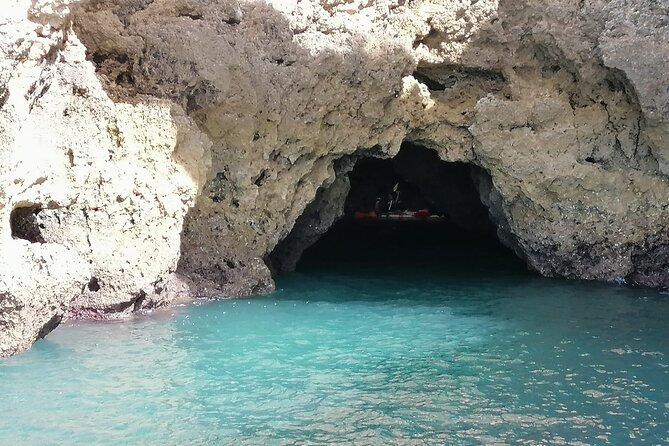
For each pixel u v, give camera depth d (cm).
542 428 680
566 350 919
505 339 969
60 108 942
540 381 804
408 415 705
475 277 1418
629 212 1295
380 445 640
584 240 1341
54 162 898
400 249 1809
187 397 738
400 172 2050
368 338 968
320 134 1246
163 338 942
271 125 1184
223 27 1161
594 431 674
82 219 988
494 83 1352
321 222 1439
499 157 1310
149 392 749
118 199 993
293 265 1481
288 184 1239
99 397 730
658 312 1118
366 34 1230
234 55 1140
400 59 1248
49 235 972
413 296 1240
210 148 1101
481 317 1086
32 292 779
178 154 1038
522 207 1372
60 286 813
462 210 2081
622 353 906
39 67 827
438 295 1248
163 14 1141
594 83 1267
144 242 1026
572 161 1287
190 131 1051
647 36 1176
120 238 1009
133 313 1054
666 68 1158
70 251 842
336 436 656
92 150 977
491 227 2041
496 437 660
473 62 1311
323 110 1219
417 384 789
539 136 1294
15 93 789
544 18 1256
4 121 772
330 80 1214
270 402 731
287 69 1178
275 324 1029
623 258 1330
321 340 954
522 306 1161
